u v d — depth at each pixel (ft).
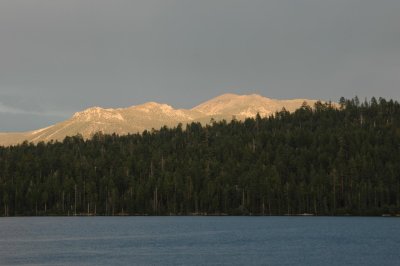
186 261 507.30
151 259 519.19
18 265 484.33
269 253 563.89
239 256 541.34
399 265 483.51
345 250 585.63
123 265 483.51
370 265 483.51
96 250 593.42
